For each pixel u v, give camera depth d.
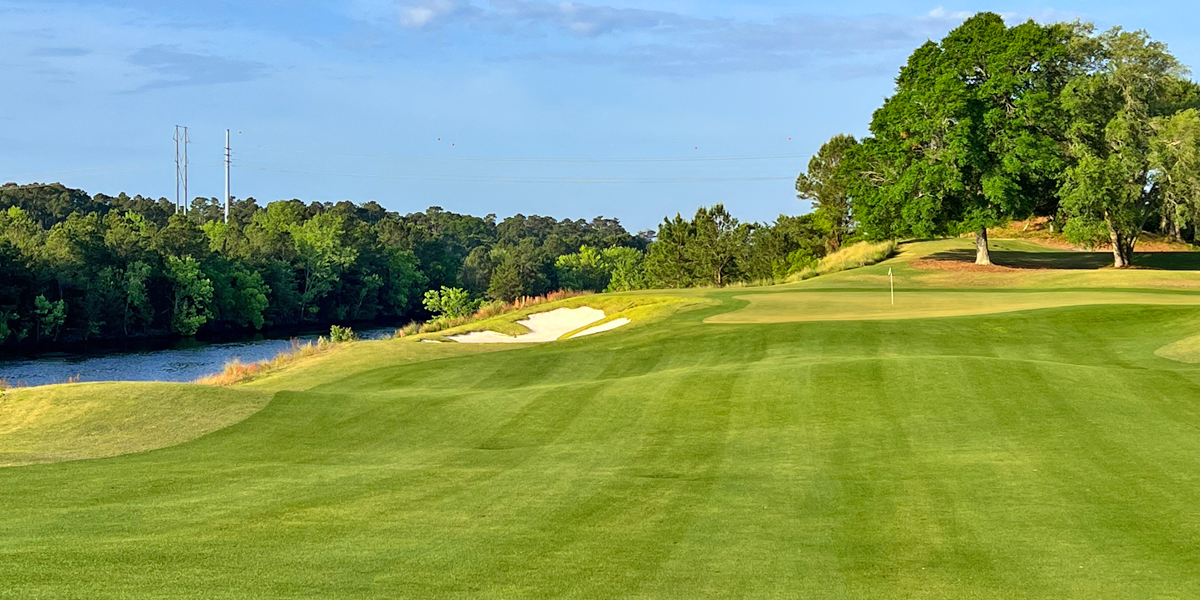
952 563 8.03
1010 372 16.64
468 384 21.84
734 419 15.11
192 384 18.66
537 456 13.38
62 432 15.57
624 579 7.68
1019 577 7.62
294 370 26.73
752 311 31.80
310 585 7.44
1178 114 50.44
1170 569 7.69
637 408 16.33
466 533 9.17
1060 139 52.38
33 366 53.78
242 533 9.16
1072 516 9.28
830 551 8.46
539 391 18.31
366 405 17.56
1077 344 22.09
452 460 13.23
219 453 14.10
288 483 11.70
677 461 12.70
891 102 55.38
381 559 8.24
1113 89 51.66
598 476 11.90
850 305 32.56
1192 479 10.41
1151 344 21.44
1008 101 51.88
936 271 51.47
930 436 13.22
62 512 10.13
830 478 11.34
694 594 7.31
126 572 7.73
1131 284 42.47
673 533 9.14
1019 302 31.17
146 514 10.02
